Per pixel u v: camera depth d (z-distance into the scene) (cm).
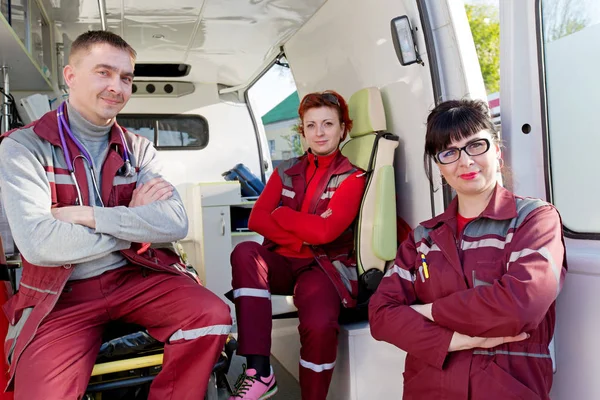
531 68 201
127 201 208
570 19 188
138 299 196
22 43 260
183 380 190
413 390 171
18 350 176
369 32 299
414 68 262
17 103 346
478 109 171
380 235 263
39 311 179
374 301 180
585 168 185
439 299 162
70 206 185
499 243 165
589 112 183
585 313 177
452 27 242
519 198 171
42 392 169
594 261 174
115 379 194
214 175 509
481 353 159
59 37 402
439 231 178
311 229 253
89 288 193
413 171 276
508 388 151
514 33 202
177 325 193
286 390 301
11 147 185
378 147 271
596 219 183
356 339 244
